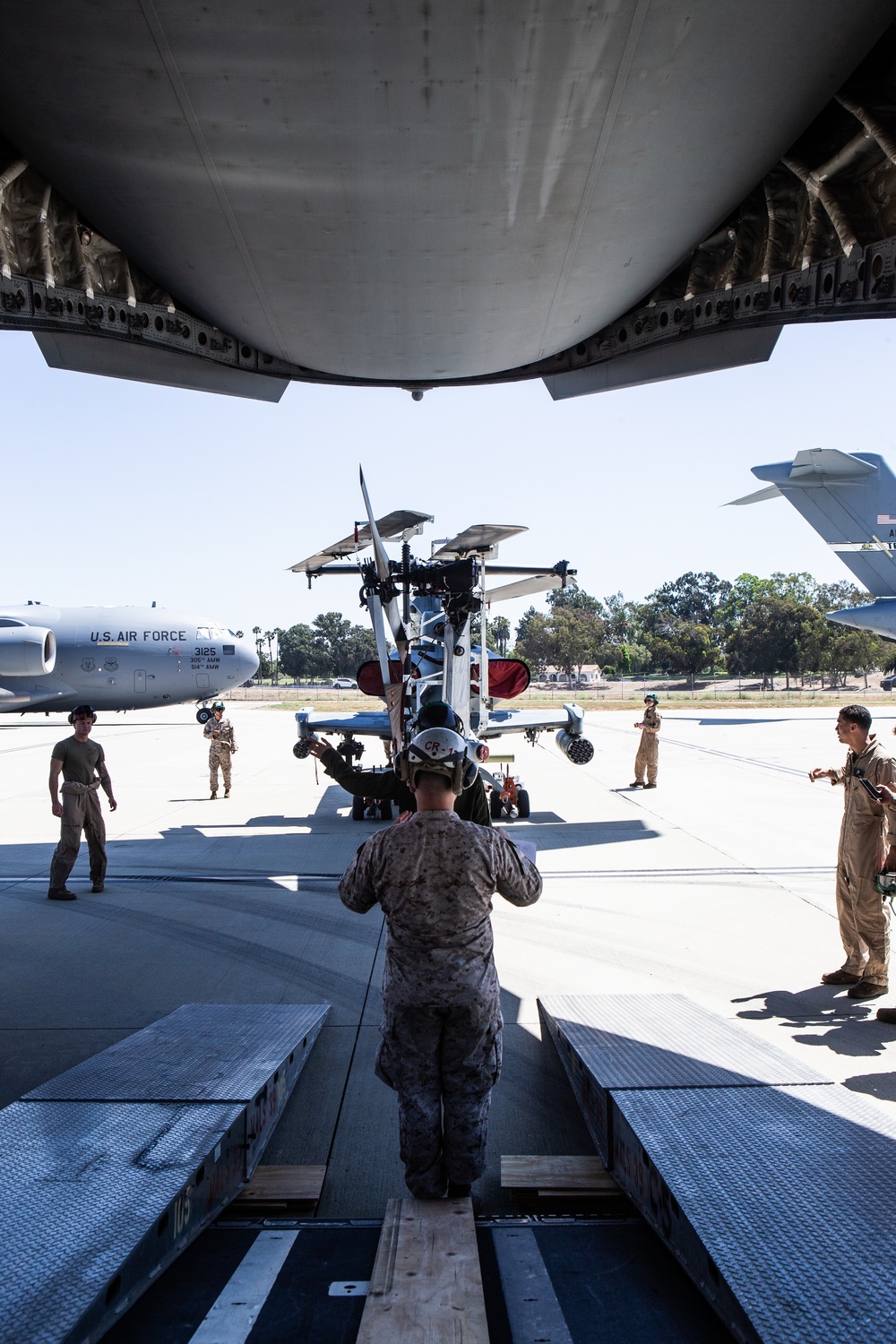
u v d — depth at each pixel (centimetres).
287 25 343
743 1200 246
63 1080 352
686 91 395
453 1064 293
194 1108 322
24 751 2369
